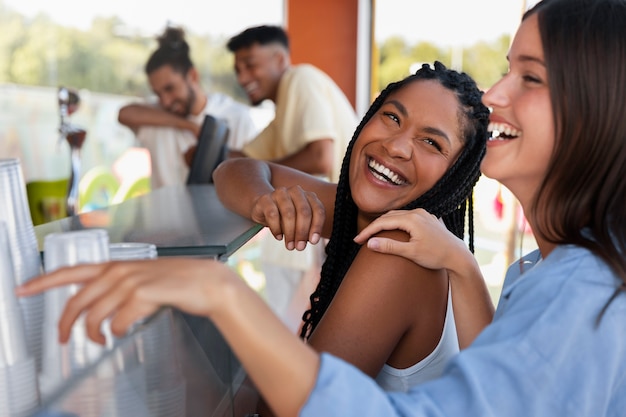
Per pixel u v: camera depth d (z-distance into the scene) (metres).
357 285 1.06
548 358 0.64
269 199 1.25
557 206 0.75
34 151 4.12
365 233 1.07
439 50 4.36
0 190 0.69
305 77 2.79
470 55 4.32
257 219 1.25
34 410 0.66
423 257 1.05
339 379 0.59
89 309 0.56
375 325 1.05
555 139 0.75
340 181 1.31
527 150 0.77
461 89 1.20
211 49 4.30
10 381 0.65
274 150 2.93
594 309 0.67
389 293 1.05
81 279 0.58
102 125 4.19
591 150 0.73
